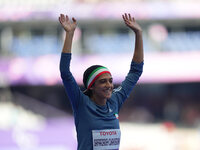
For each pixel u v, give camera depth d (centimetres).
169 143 5138
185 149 5141
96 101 1244
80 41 6812
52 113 5388
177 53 7012
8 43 6788
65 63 1195
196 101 7444
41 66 6581
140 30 1394
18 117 4869
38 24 6862
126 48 6906
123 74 6644
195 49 7069
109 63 6688
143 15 6950
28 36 6906
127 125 5922
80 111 1215
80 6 6862
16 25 6838
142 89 7512
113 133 1220
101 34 7012
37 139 4319
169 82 6862
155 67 6869
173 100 7462
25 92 6838
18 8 6819
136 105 7419
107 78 1220
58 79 6525
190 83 7538
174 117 6738
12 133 4297
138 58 1388
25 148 4262
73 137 4416
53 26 6950
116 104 1296
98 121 1205
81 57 6662
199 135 5338
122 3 6956
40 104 5734
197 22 7169
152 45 7056
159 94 7494
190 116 6862
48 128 4409
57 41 6925
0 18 6731
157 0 7106
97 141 1195
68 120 4628
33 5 6831
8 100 5772
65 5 6838
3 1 6862
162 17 6988
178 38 7194
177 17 7019
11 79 6425
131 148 5097
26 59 6638
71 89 1205
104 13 6850
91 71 1233
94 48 6819
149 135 5228
